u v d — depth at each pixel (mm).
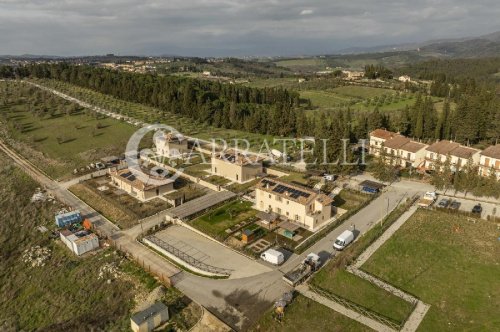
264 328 44594
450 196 79438
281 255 57406
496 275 53156
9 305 55750
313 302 48438
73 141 126875
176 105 157875
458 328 44094
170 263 59031
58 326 48812
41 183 94375
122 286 54500
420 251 59000
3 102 163500
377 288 50562
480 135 111312
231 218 72688
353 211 72438
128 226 71438
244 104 164375
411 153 94750
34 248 66312
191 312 47719
